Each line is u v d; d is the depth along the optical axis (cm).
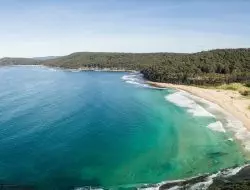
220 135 5722
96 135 5953
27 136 5856
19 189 3712
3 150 5047
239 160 4516
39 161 4600
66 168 4359
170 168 4344
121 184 3872
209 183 3722
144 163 4553
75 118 7356
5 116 7588
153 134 5953
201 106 8425
